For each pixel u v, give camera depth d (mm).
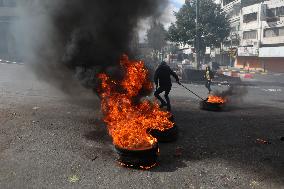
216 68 41438
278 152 6520
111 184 4887
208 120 9328
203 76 23734
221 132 8008
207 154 6340
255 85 22422
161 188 4781
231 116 9969
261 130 8281
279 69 46719
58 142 6855
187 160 5988
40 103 11203
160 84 10164
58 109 10164
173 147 6754
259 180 5109
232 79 24719
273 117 9938
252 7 51875
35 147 6488
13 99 12008
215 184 4949
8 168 5367
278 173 5410
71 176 5145
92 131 7758
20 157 5898
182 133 7852
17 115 9195
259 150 6629
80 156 6070
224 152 6473
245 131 8148
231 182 5023
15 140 6887
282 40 46406
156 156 5668
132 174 5297
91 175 5211
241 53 54281
